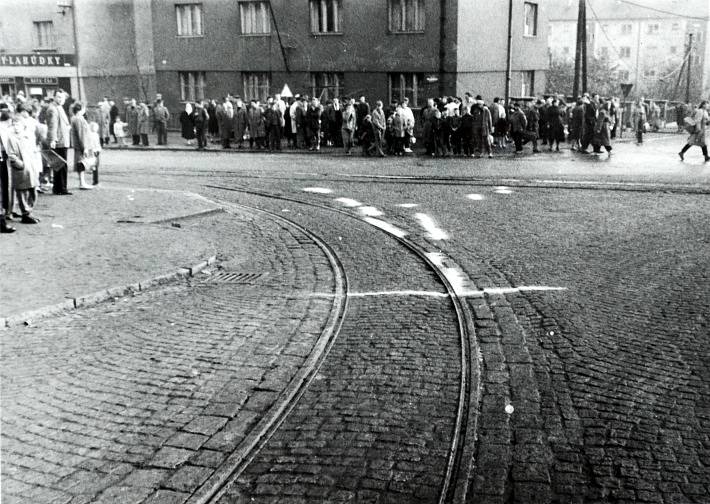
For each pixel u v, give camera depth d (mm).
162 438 5539
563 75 69125
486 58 34656
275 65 37062
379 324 8188
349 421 5789
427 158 25344
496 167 22344
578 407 5945
